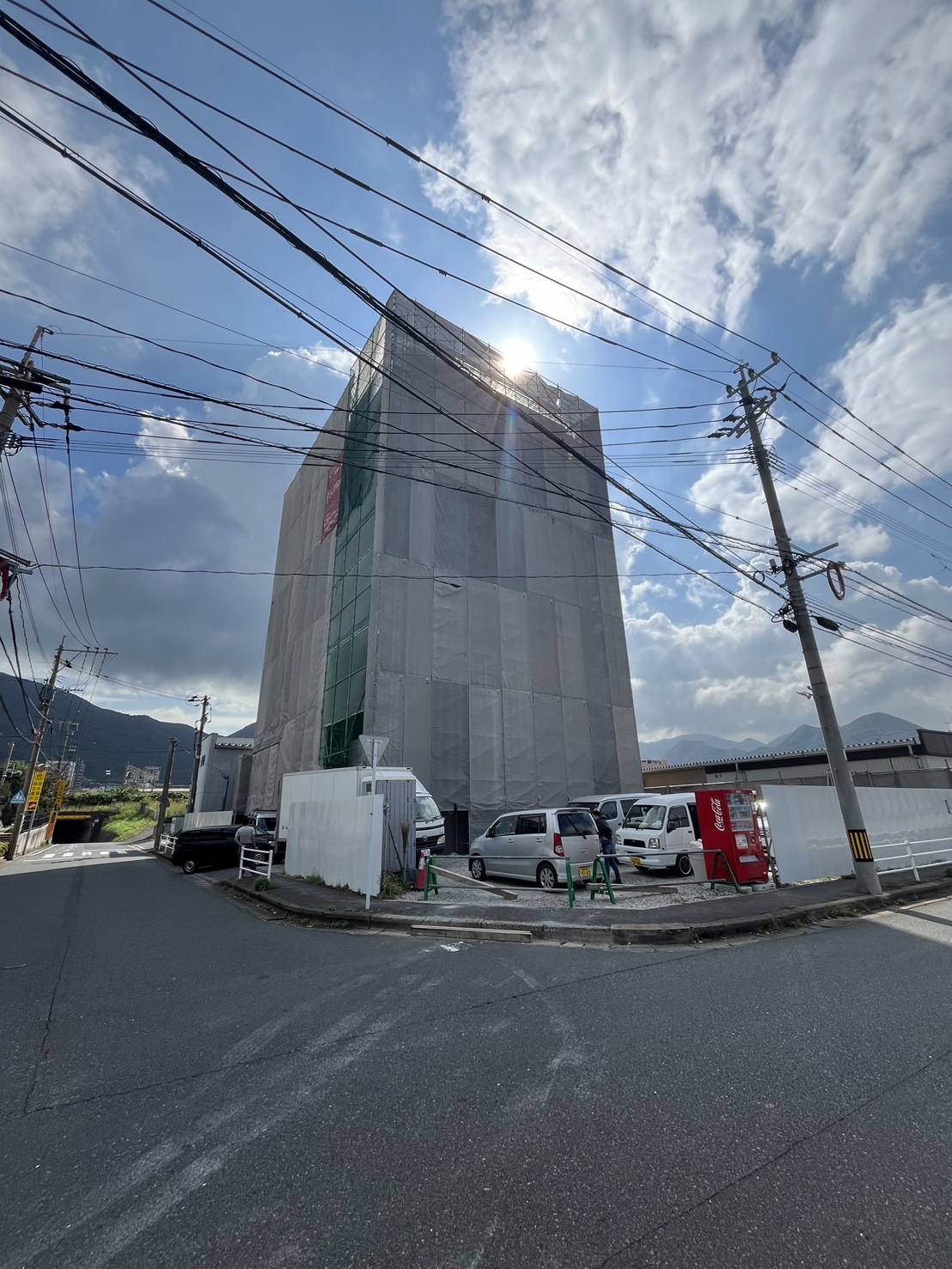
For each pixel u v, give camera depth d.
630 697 27.00
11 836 31.77
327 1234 2.32
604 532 29.14
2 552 11.48
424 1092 3.51
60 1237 2.33
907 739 24.34
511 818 12.70
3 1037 4.63
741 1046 4.15
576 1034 4.39
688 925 7.79
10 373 9.38
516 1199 2.51
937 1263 2.12
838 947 7.25
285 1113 3.31
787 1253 2.17
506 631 23.62
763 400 12.95
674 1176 2.65
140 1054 4.23
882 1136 2.97
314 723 24.72
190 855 20.84
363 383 26.17
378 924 8.94
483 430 25.47
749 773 29.08
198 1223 2.40
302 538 32.12
